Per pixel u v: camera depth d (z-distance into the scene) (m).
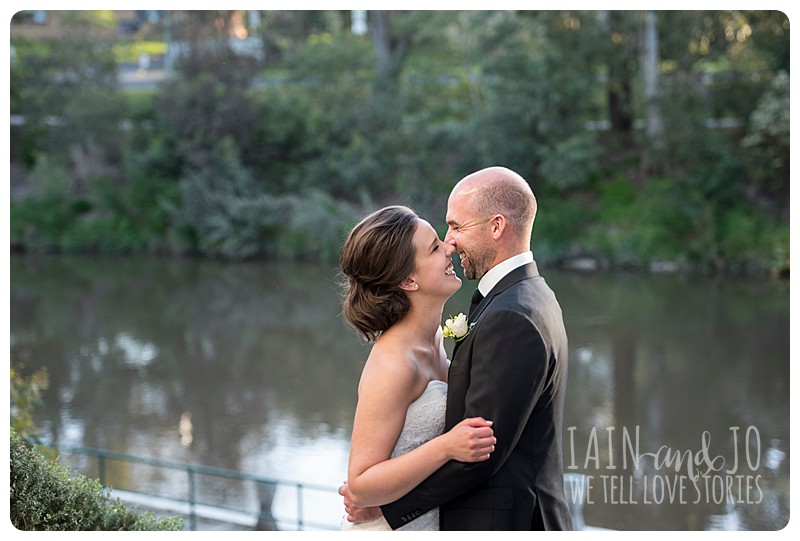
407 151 31.23
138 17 39.47
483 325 2.54
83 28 36.62
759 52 28.31
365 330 2.73
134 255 34.66
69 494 3.82
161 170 35.06
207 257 33.72
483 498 2.60
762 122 26.80
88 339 21.28
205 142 34.34
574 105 30.20
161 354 19.70
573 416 14.27
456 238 2.70
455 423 2.60
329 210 31.33
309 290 26.92
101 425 14.62
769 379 16.02
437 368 2.83
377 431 2.62
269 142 34.50
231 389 16.80
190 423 14.64
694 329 19.86
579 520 8.70
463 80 34.72
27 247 35.62
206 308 24.73
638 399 15.03
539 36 30.14
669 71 29.59
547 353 2.53
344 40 33.41
